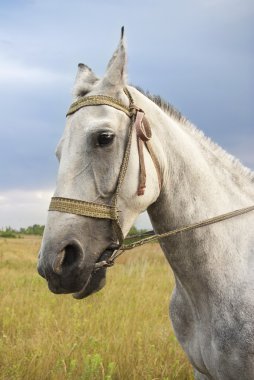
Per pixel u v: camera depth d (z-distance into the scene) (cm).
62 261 328
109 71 357
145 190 350
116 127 344
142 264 1573
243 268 362
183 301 386
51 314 843
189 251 368
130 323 792
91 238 337
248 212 382
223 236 370
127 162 344
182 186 372
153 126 370
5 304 936
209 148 397
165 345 689
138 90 394
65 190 336
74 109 351
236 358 347
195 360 381
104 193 340
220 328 354
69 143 343
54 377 585
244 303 350
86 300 966
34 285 1163
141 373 608
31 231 4191
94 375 580
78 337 708
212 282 363
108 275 1327
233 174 395
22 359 622
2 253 2092
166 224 373
